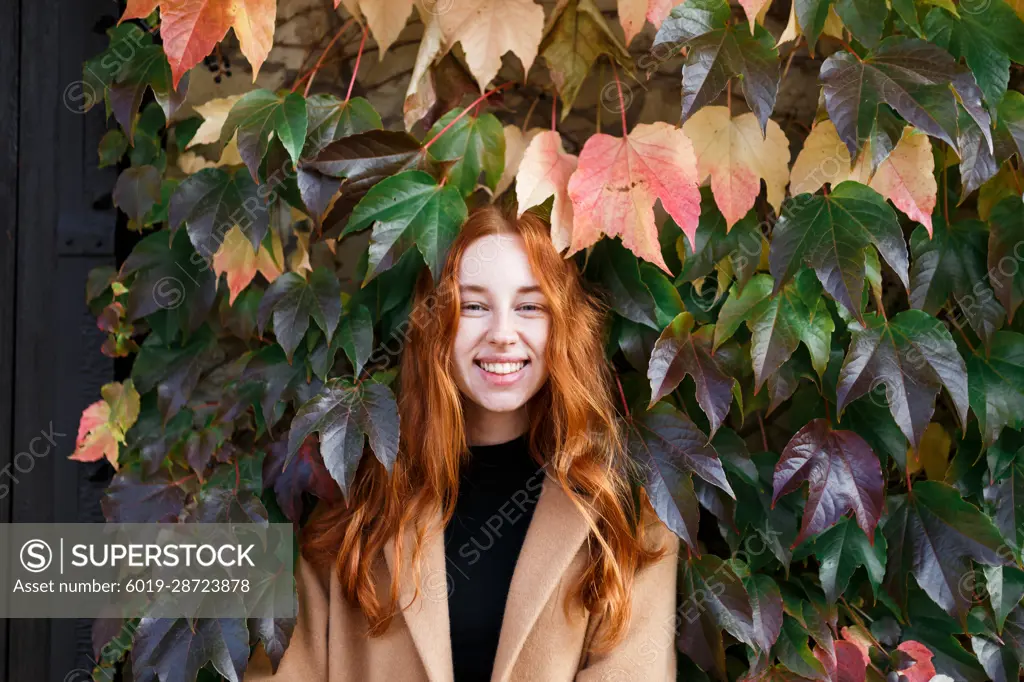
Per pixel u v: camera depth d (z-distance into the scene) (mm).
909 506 1043
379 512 1105
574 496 1021
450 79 1157
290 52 1219
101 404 1133
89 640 1160
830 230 936
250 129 946
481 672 1074
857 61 928
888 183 982
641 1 997
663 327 1026
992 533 979
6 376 1159
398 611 1074
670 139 954
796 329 975
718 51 896
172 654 975
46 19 1153
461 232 1024
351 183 983
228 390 1113
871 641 1084
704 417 1080
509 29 1037
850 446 981
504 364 1035
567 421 1044
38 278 1161
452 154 1035
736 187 981
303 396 1039
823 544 1056
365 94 1223
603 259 1063
